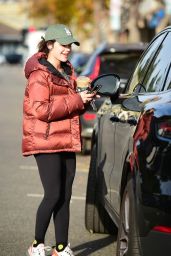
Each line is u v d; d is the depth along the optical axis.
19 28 132.88
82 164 14.27
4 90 41.06
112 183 7.49
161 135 5.77
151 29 35.00
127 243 6.27
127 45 15.02
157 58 7.26
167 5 26.44
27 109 7.11
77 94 7.07
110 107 8.20
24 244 8.23
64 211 7.24
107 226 8.69
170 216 5.60
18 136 18.59
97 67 14.69
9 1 135.88
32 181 12.20
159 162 5.73
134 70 8.15
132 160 6.22
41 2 66.38
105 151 8.05
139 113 6.50
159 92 6.51
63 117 7.07
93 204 8.62
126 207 6.54
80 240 8.48
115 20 34.38
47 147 7.03
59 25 7.16
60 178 7.15
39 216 7.14
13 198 10.73
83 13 57.19
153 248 5.70
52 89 7.05
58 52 7.12
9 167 13.68
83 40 66.50
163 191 5.66
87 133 14.41
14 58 111.31
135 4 32.91
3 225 9.09
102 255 7.85
